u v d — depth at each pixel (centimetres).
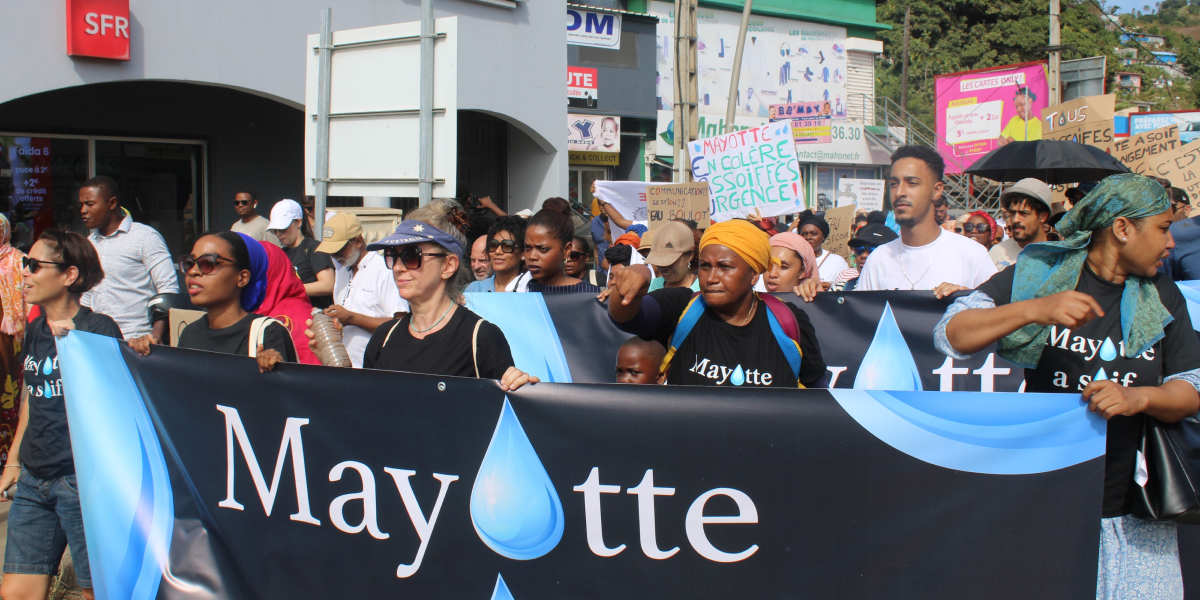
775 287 480
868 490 253
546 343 468
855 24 2412
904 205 452
